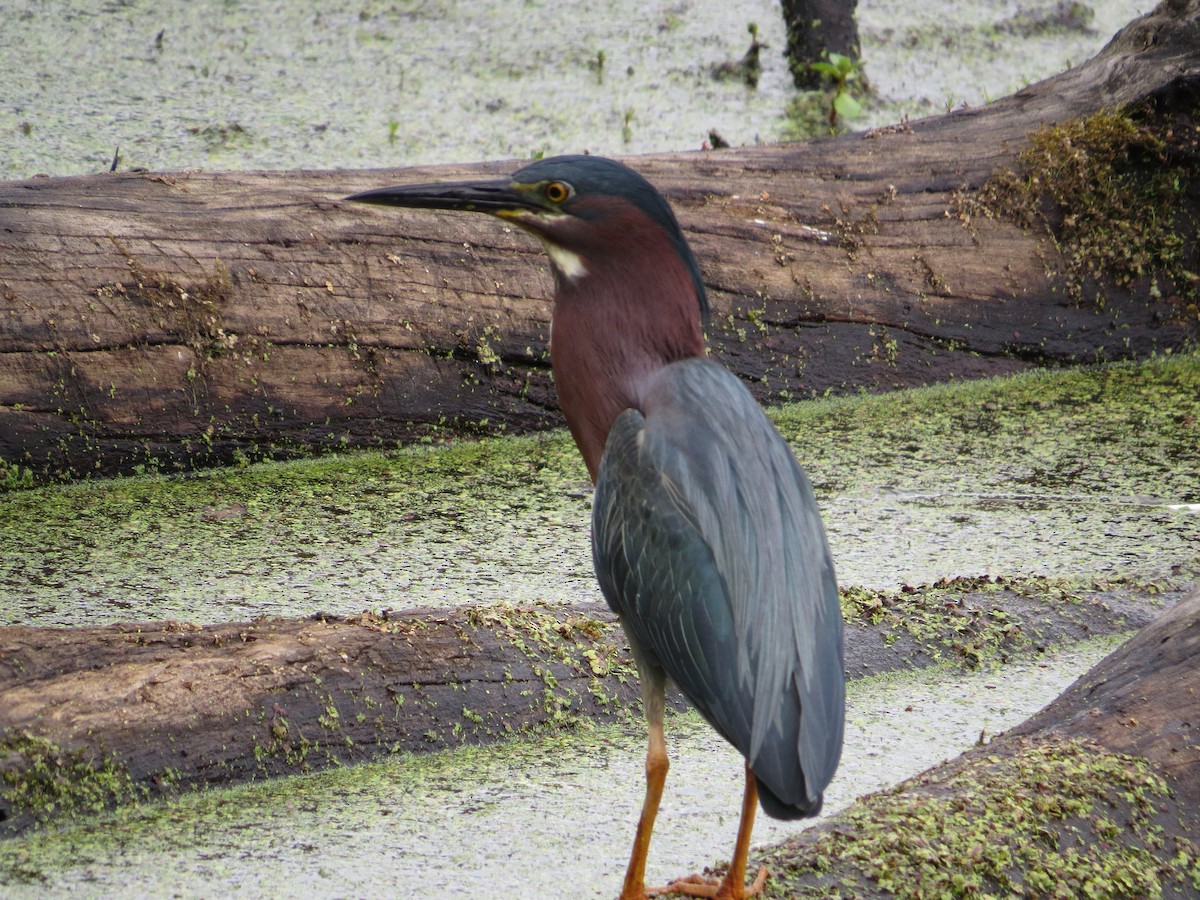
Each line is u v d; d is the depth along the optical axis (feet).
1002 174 43.68
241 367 35.45
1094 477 36.81
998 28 73.87
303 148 54.60
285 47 65.36
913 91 64.80
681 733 23.09
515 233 38.19
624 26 70.23
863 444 39.01
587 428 20.26
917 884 16.71
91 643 21.04
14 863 18.51
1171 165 44.37
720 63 65.36
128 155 52.54
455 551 31.58
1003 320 43.55
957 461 37.88
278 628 22.34
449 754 21.81
